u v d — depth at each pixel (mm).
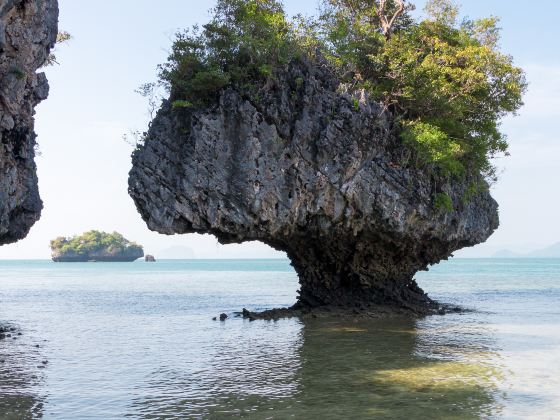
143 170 30000
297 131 29688
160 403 15531
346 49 33094
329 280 34938
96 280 87938
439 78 32594
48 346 24422
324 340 25141
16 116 27219
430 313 33969
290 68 30844
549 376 18453
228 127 29703
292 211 29891
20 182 29406
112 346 24281
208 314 36125
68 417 14367
